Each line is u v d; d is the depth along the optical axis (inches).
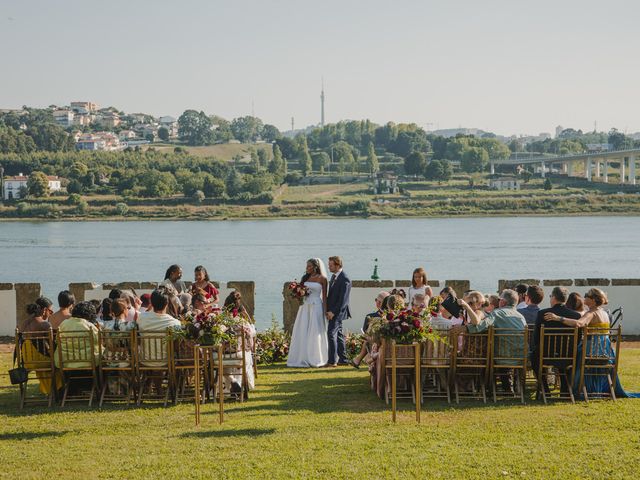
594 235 4877.0
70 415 427.2
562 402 444.8
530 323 501.4
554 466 321.1
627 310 774.5
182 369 474.0
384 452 343.0
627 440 356.8
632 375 527.8
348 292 641.0
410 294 577.0
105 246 4370.1
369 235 5123.0
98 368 461.1
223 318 442.6
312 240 4724.4
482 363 450.3
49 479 314.8
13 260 3558.1
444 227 5940.0
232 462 331.6
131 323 463.2
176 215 7401.6
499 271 2859.3
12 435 385.1
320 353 631.2
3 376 560.1
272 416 418.3
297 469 321.1
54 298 1801.2
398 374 461.7
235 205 7800.2
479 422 395.5
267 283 2397.9
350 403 452.8
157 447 358.0
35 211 7377.0
